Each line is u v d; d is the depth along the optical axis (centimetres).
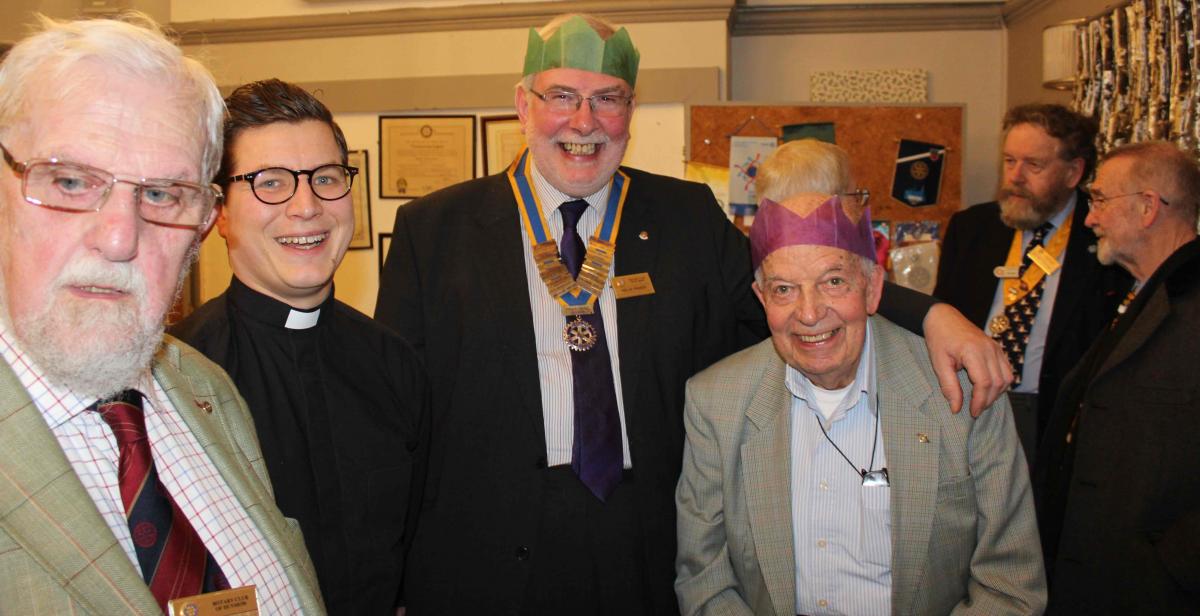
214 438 121
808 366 157
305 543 143
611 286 200
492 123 423
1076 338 278
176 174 101
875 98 446
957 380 160
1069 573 209
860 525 162
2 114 96
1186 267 201
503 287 197
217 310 152
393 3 430
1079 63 331
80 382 97
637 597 188
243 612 107
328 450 152
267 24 429
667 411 196
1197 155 263
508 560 187
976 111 451
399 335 179
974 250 316
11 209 95
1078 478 209
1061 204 291
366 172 435
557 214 204
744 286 214
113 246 95
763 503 167
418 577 194
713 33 405
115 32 100
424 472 185
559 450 189
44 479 92
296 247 145
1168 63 278
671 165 411
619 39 195
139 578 96
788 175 161
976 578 160
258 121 141
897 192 394
